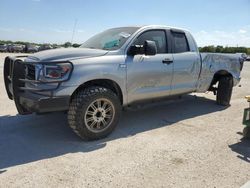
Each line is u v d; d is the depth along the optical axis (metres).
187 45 5.81
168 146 4.18
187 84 5.80
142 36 4.96
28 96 4.02
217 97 7.06
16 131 4.66
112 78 4.39
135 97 4.88
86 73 4.07
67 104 3.98
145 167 3.48
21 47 44.28
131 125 5.18
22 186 2.97
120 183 3.09
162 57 5.16
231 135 4.75
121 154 3.85
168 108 6.59
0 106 6.23
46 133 4.60
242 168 3.53
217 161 3.71
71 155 3.78
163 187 3.03
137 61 4.72
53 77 3.88
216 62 6.38
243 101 7.75
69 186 3.00
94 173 3.30
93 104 4.19
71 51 4.32
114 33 5.23
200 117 5.88
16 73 4.15
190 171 3.40
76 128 4.12
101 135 4.37
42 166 3.44
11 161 3.55
